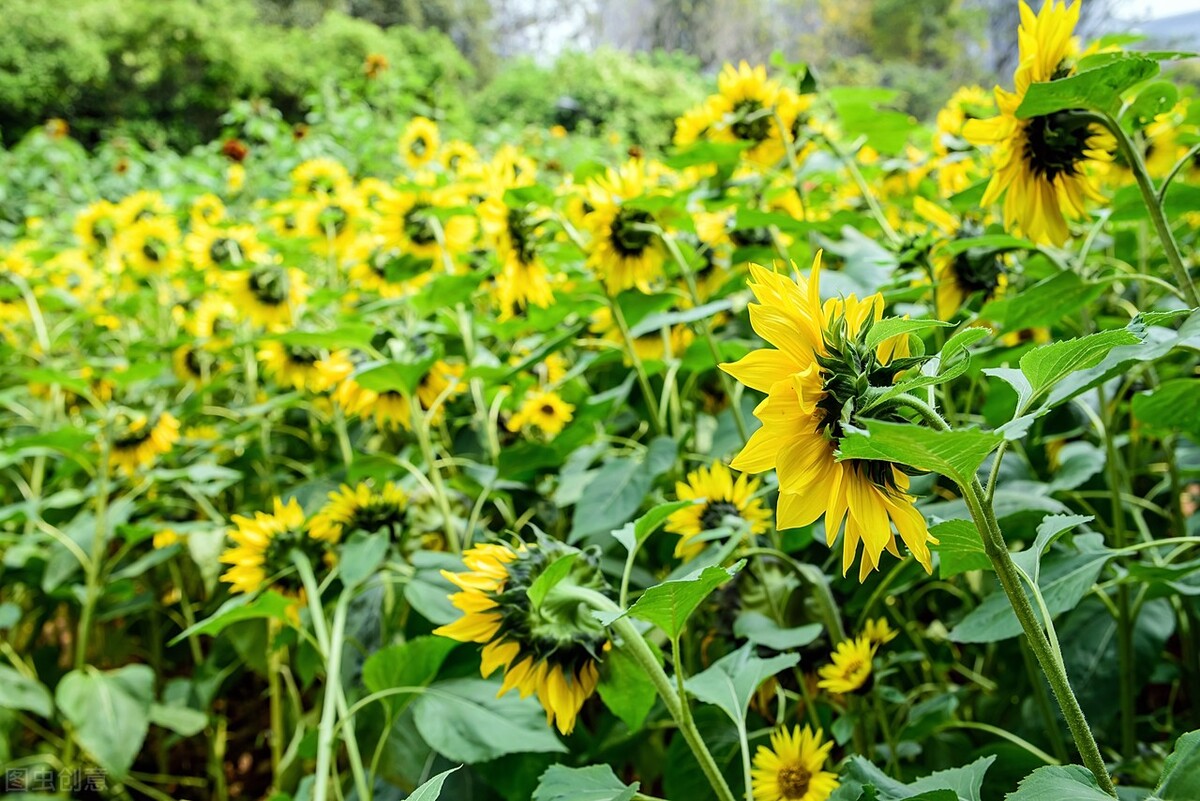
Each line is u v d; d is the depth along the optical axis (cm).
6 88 1311
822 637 160
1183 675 193
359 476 217
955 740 174
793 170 246
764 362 81
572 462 237
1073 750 165
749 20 2564
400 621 201
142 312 470
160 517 313
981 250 182
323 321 330
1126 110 133
